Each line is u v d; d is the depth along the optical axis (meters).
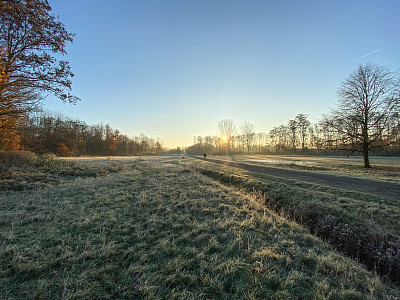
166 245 3.99
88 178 11.20
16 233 4.22
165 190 9.21
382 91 17.22
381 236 4.94
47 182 9.34
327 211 6.69
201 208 6.67
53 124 42.09
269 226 5.27
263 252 3.76
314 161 29.34
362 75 18.30
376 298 2.75
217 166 22.06
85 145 58.19
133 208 6.39
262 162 28.83
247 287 2.82
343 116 19.12
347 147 19.59
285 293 2.68
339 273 3.34
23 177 9.23
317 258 3.68
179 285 2.83
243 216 6.00
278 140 71.00
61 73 10.33
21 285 2.68
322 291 2.76
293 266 3.43
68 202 6.52
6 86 9.21
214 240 4.20
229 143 80.12
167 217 5.73
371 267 4.25
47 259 3.29
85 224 4.80
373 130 17.78
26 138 16.08
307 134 60.94
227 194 8.65
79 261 3.31
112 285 2.77
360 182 10.63
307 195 8.41
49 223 4.79
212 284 2.83
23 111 10.24
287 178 12.48
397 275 3.89
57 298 2.48
